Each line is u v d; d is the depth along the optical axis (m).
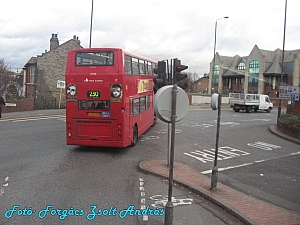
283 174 9.97
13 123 20.06
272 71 57.38
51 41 46.88
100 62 11.80
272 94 57.66
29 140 14.44
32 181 8.34
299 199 7.52
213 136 17.38
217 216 6.28
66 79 12.02
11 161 10.51
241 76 62.28
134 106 13.50
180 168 9.98
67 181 8.44
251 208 6.57
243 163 11.40
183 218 6.11
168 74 8.09
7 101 26.14
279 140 16.80
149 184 8.37
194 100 48.69
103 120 11.88
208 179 8.87
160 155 12.12
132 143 13.44
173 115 5.67
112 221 5.87
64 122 21.45
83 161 10.87
